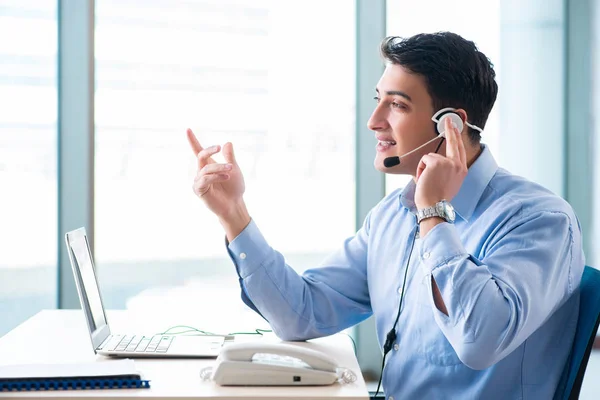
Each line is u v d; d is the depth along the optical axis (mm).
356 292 1715
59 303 2734
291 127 2908
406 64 1454
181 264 2877
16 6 2658
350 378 1278
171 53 2814
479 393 1372
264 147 2904
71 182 2723
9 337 1641
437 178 1325
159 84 2814
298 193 2934
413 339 1480
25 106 2686
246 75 2871
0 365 1378
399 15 2895
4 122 2676
